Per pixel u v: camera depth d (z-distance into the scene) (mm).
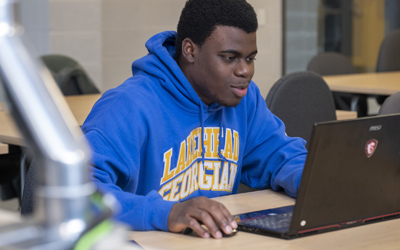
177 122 1529
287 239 1074
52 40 4551
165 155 1514
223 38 1390
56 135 379
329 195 1086
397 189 1212
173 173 1542
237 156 1687
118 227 418
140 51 5082
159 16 5117
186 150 1561
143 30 5055
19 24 401
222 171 1658
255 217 1202
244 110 1698
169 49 1592
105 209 412
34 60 392
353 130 1062
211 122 1632
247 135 1725
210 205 1116
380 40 5898
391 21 5898
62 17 4570
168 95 1527
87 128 1401
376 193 1174
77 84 3416
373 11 5863
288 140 1678
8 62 378
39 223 392
